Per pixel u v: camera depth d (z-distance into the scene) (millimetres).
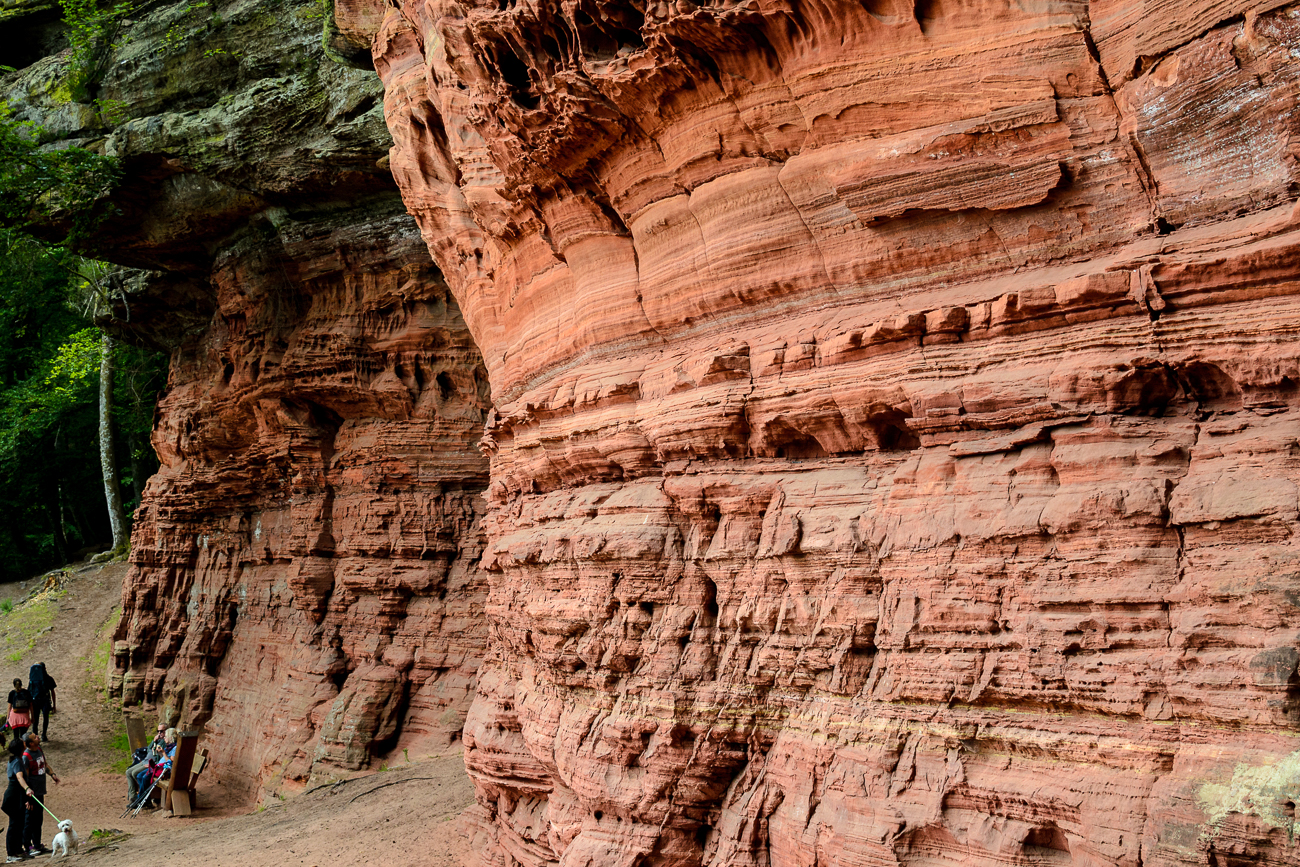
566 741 8555
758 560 7500
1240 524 5258
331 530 20031
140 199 22422
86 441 39156
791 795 6977
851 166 7180
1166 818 5133
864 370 7008
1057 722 5797
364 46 17391
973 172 6621
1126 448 5805
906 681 6410
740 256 7961
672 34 7449
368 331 19781
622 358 9148
